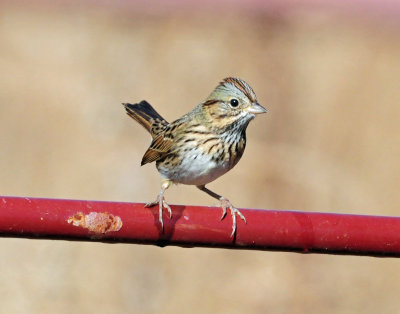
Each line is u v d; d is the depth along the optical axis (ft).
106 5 70.90
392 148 55.47
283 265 44.39
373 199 50.34
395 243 19.15
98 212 18.44
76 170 51.90
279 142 55.16
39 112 57.36
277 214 19.21
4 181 50.88
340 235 19.07
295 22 69.05
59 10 69.87
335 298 42.47
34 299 41.09
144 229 18.62
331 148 55.06
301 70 63.21
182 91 60.08
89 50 64.44
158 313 41.09
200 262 44.37
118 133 55.57
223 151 25.14
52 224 18.24
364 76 63.05
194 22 68.54
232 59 63.93
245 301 42.01
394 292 43.01
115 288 42.37
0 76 60.80
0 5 69.72
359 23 68.90
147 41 65.67
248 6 69.87
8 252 44.14
